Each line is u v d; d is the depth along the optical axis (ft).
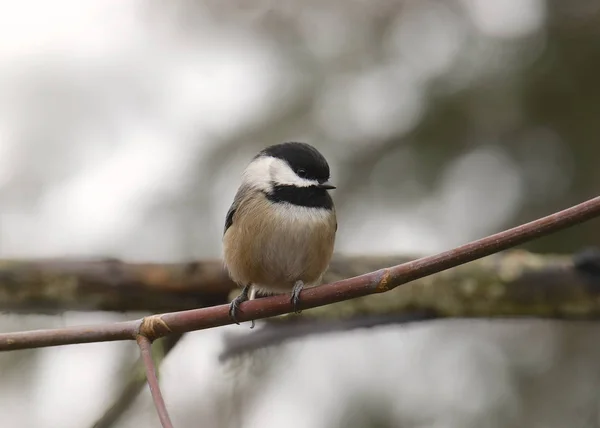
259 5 38.93
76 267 27.89
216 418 29.14
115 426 25.35
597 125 36.55
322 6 38.86
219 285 27.84
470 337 35.96
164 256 35.01
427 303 28.02
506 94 36.81
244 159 36.47
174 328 18.45
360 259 28.45
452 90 37.14
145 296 28.07
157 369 23.90
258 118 37.09
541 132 37.22
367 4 38.86
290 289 24.62
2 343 17.94
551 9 37.47
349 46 38.17
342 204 36.86
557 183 36.86
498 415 33.94
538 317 28.25
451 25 38.14
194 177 36.17
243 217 23.44
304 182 23.38
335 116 37.19
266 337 27.71
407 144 37.32
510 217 36.88
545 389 34.71
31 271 27.78
